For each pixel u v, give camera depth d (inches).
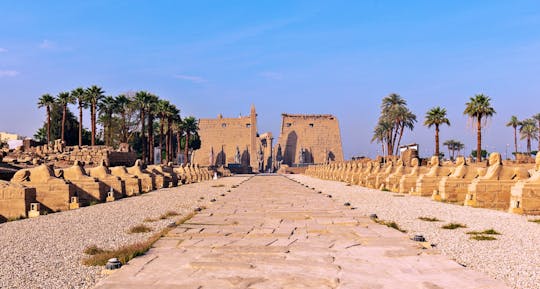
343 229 486.9
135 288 266.4
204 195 1114.7
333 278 286.2
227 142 5142.7
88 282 301.1
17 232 519.8
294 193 1145.4
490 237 452.4
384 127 3294.8
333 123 5108.3
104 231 521.7
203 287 269.4
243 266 319.0
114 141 3277.6
